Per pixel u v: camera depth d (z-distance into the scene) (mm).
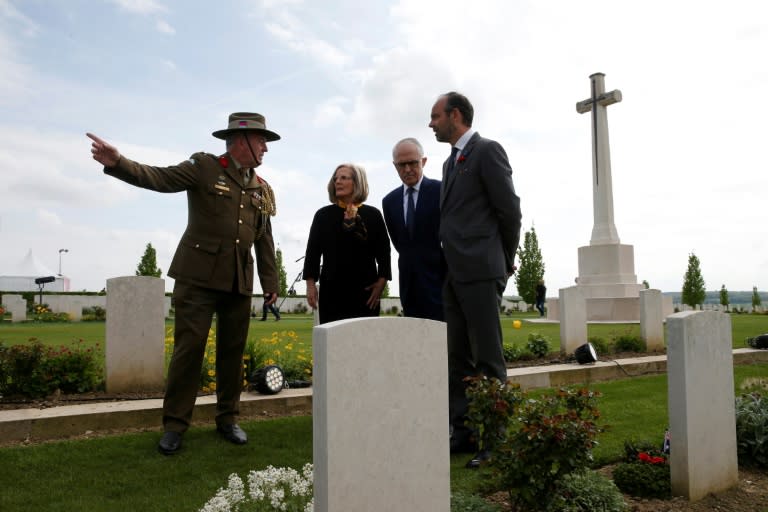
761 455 4332
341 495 2426
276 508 3018
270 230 5195
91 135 3754
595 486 3398
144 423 5195
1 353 6113
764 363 10273
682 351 3654
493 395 3297
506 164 4445
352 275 5141
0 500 3430
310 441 4754
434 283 5039
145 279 6543
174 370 4418
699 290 41531
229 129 4586
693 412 3658
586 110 22297
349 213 5145
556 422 3057
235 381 4824
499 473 3285
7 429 4637
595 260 21453
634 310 19469
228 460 4223
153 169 4191
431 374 2750
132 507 3365
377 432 2549
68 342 11375
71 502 3420
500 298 4500
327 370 2402
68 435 4859
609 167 21906
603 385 7965
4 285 36156
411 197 5137
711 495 3756
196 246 4492
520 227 4484
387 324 2605
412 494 2658
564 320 10508
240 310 4766
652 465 3979
